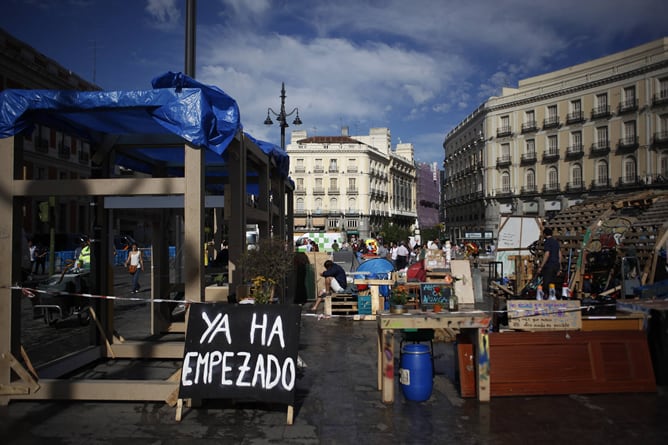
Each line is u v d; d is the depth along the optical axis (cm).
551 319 536
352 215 7775
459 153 7419
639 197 1116
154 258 837
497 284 1253
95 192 508
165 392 495
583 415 462
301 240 2442
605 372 527
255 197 1312
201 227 503
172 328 844
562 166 5441
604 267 1073
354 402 507
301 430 434
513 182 5934
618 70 4903
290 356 462
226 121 536
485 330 509
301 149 7781
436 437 417
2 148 509
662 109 4566
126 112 548
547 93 5534
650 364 532
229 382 459
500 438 414
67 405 495
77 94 511
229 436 420
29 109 511
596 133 5119
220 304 486
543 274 944
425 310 556
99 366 644
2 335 502
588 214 1207
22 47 3038
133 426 442
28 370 520
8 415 469
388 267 1127
